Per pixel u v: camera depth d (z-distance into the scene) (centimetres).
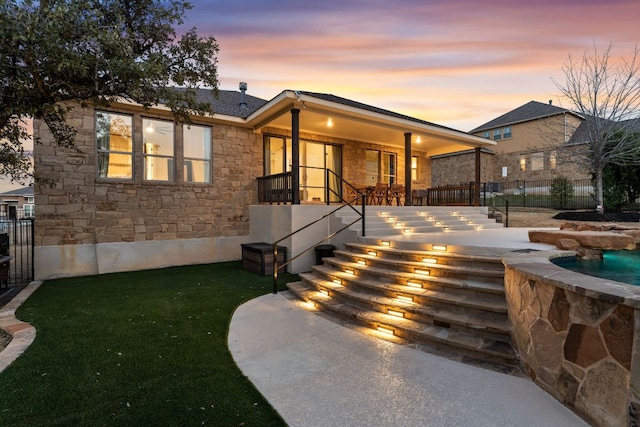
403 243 625
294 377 310
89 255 801
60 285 691
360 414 251
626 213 1138
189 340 399
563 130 1934
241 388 291
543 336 282
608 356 220
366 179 1320
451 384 292
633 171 1217
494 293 402
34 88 400
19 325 447
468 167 2336
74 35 388
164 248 897
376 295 502
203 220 959
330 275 603
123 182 846
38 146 750
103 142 834
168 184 906
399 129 1077
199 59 516
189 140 953
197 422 243
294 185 836
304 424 240
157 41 498
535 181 2186
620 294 210
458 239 689
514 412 249
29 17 343
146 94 478
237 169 1019
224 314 499
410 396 274
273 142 1091
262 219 948
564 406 255
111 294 614
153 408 260
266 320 473
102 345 383
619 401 210
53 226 765
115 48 400
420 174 1518
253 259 816
